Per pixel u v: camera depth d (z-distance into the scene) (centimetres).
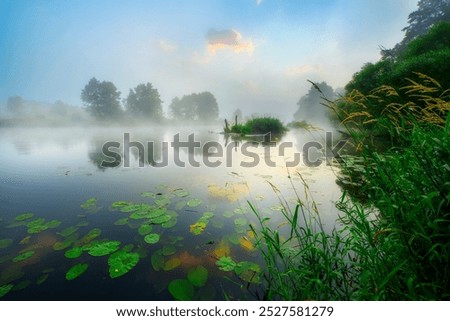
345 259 177
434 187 141
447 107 168
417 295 126
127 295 143
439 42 971
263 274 162
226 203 299
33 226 231
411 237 135
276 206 287
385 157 194
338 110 188
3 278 156
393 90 188
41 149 885
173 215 257
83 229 226
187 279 157
